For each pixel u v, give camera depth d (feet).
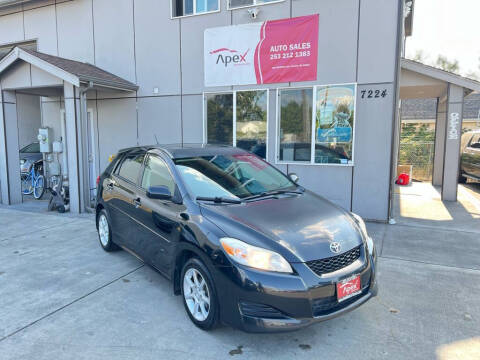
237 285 9.64
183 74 28.71
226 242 10.10
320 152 24.99
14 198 30.48
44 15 34.24
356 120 23.82
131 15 30.19
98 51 32.01
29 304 12.88
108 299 13.20
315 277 9.64
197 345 10.33
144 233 14.05
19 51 26.37
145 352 10.03
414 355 9.91
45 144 31.96
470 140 40.24
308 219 11.30
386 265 16.38
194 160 14.05
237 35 26.35
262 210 11.62
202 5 27.58
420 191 36.19
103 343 10.47
